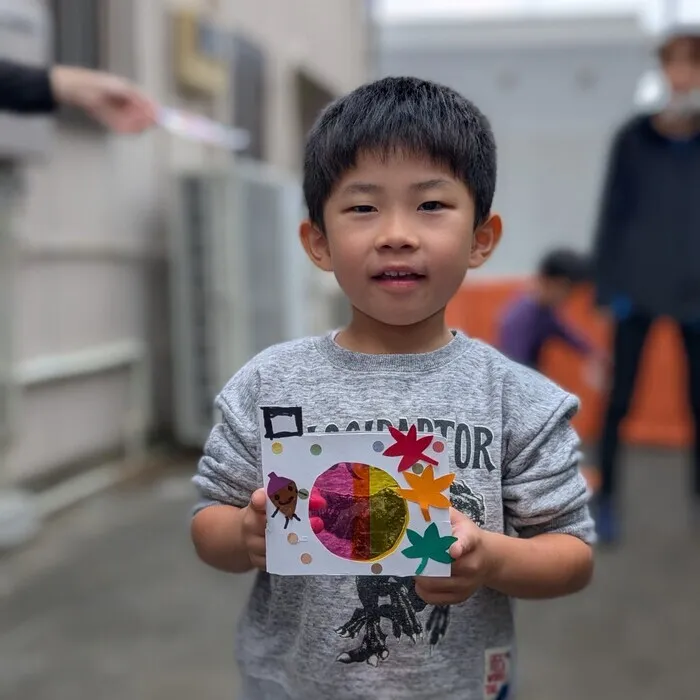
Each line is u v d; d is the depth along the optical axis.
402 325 1.22
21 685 2.28
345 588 1.17
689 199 3.32
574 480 1.21
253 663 1.26
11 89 2.17
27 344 3.59
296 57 6.87
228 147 5.49
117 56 4.21
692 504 3.76
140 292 4.52
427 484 1.07
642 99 11.05
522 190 11.50
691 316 3.37
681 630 2.62
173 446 4.68
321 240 1.27
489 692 1.23
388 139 1.13
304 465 1.09
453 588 1.09
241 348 4.45
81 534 3.40
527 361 4.11
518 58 11.03
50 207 3.69
